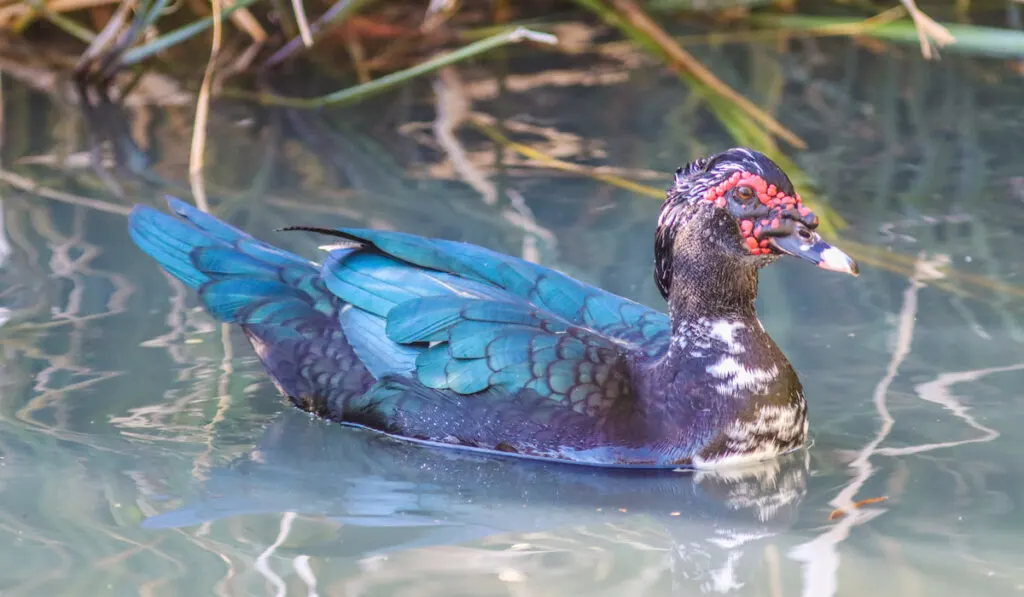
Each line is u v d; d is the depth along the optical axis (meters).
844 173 14.59
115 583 7.71
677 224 9.63
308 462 9.56
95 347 11.00
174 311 11.70
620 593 7.64
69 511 8.63
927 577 7.76
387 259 10.34
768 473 9.38
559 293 10.43
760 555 8.12
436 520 8.66
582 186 14.30
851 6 20.02
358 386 10.12
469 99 17.27
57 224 13.32
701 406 9.49
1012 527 8.37
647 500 9.00
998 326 11.27
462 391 9.73
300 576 7.82
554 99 17.22
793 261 12.86
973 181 14.34
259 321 10.48
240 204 13.76
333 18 17.12
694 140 15.61
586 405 9.56
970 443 9.55
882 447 9.56
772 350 9.62
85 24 18.70
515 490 9.15
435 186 14.32
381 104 17.09
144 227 10.97
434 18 19.28
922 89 17.44
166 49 18.42
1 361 10.67
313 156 15.24
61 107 16.77
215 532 8.41
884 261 12.50
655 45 17.58
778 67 18.34
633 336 10.18
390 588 7.68
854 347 11.01
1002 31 17.48
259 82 17.78
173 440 9.74
